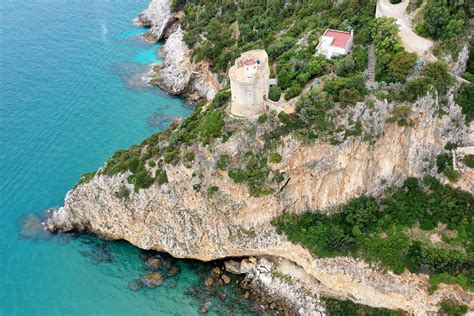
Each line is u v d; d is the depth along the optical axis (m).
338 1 88.12
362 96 64.50
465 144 68.44
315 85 69.75
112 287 73.75
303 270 71.94
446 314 61.91
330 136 65.06
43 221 83.88
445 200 67.56
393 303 65.62
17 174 91.88
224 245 73.44
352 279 66.69
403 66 64.62
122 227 78.56
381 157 67.88
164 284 73.88
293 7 102.94
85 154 97.06
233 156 68.19
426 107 64.31
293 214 71.38
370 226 67.88
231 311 69.69
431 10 69.12
